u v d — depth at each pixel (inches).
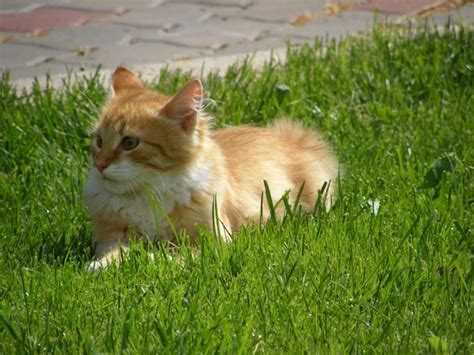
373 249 199.5
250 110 289.6
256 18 387.5
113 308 173.9
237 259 194.2
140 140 208.1
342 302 179.8
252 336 168.1
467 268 193.6
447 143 261.9
